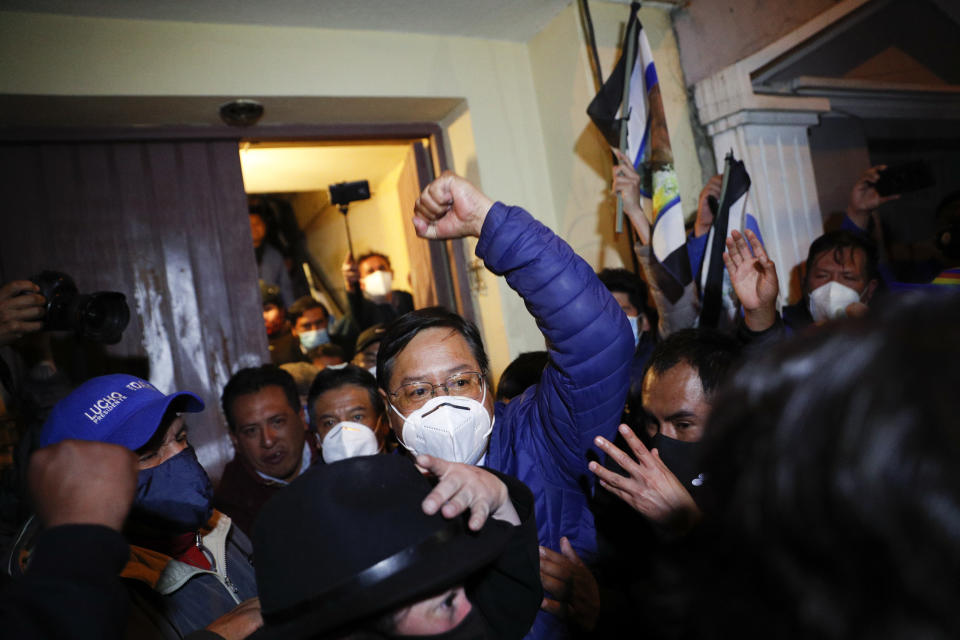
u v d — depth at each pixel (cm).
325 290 550
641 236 273
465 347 143
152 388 128
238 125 304
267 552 75
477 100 329
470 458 138
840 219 386
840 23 349
